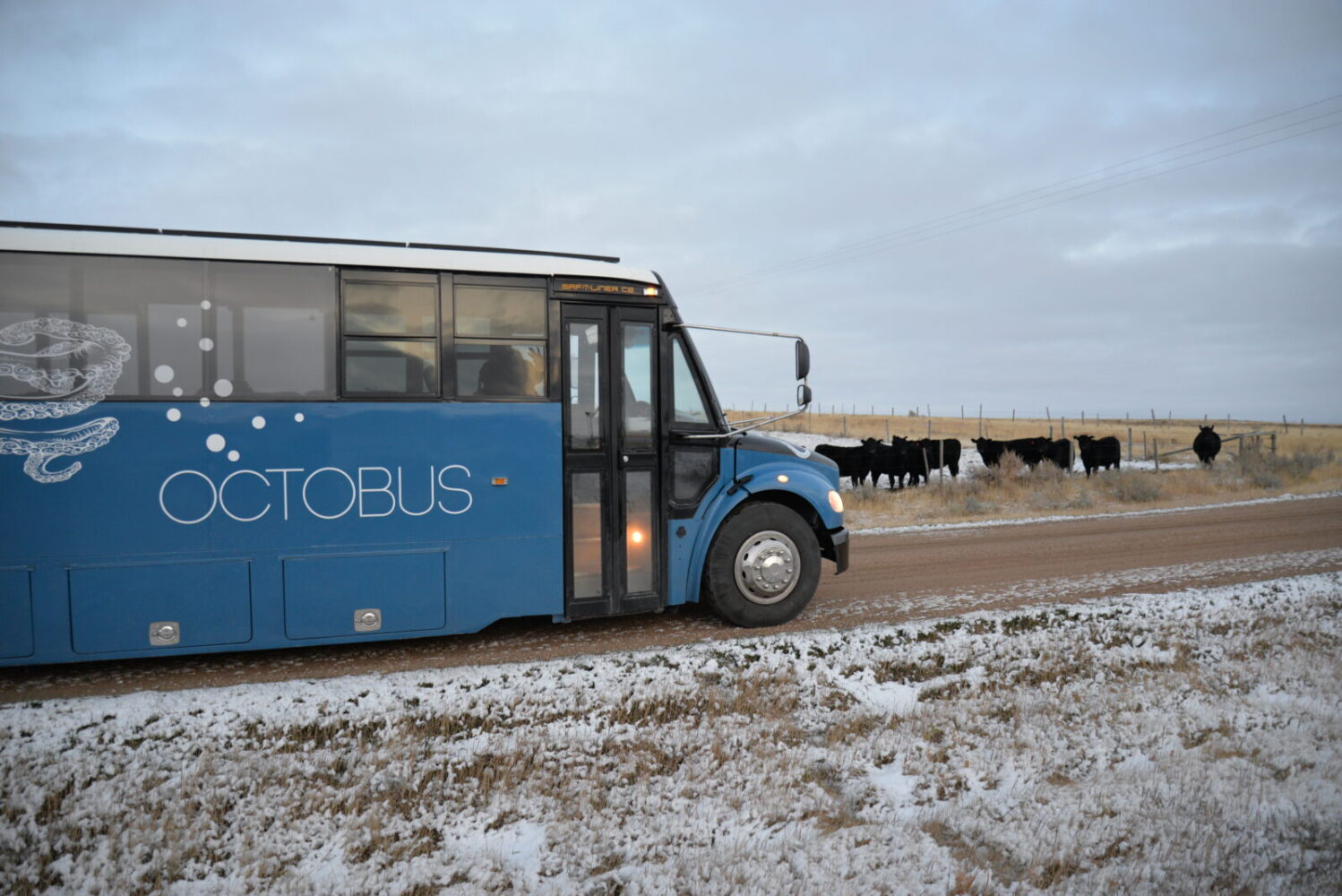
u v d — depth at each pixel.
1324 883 3.67
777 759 4.85
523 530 7.07
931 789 4.55
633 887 3.57
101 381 6.15
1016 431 59.78
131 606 6.21
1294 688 6.04
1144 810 4.29
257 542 6.44
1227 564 11.07
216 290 6.37
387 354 6.74
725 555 7.77
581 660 6.38
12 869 3.74
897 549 13.12
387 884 3.62
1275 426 74.62
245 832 4.02
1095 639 7.12
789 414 7.86
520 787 4.48
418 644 7.50
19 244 6.04
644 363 7.55
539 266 7.13
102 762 4.61
